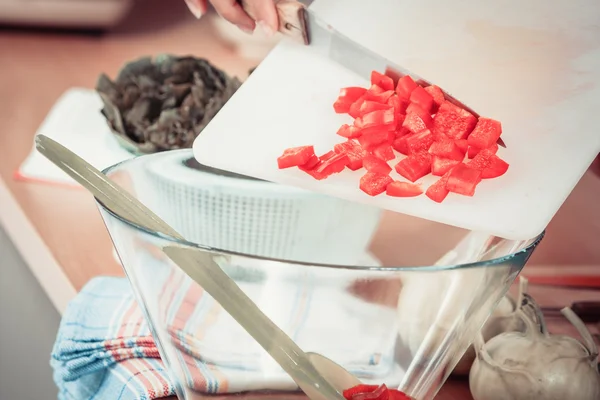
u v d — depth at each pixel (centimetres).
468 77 81
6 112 105
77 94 108
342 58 80
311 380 53
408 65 82
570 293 75
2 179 93
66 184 92
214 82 97
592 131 75
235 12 80
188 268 53
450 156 71
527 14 86
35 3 133
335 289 52
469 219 69
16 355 97
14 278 99
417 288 53
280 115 77
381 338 54
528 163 72
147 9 138
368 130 72
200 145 73
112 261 81
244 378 56
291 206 69
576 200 92
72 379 69
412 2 88
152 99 96
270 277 52
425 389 58
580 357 62
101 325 70
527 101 78
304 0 104
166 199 65
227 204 67
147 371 67
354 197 69
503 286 55
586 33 84
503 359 63
